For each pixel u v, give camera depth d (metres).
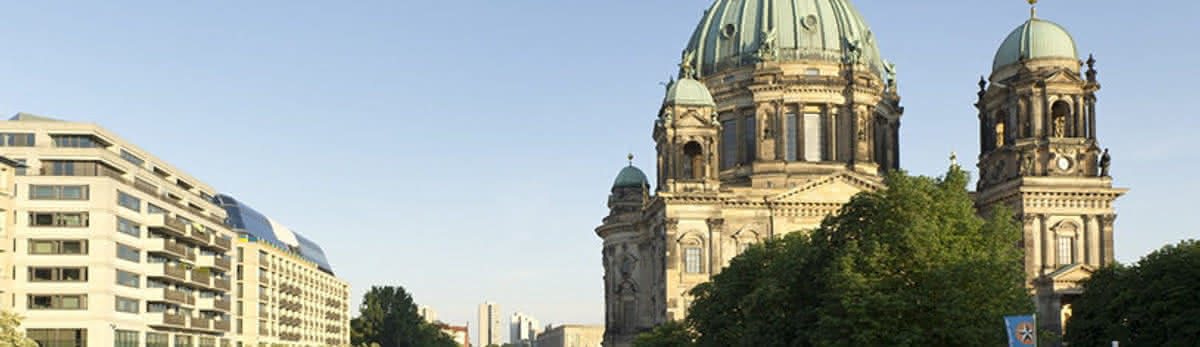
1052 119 149.00
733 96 172.12
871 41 180.38
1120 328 99.88
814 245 98.81
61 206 126.50
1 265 122.94
